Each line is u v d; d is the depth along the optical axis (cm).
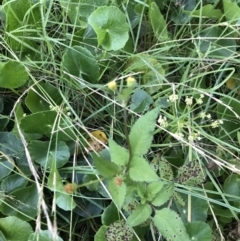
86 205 43
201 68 47
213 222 43
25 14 45
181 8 51
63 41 48
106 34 45
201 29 52
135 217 36
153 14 48
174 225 36
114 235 39
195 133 44
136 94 46
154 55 48
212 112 49
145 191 36
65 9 48
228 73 50
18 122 43
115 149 33
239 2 52
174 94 44
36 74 47
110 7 44
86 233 44
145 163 32
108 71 49
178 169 41
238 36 50
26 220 41
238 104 46
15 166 41
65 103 45
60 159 42
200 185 43
